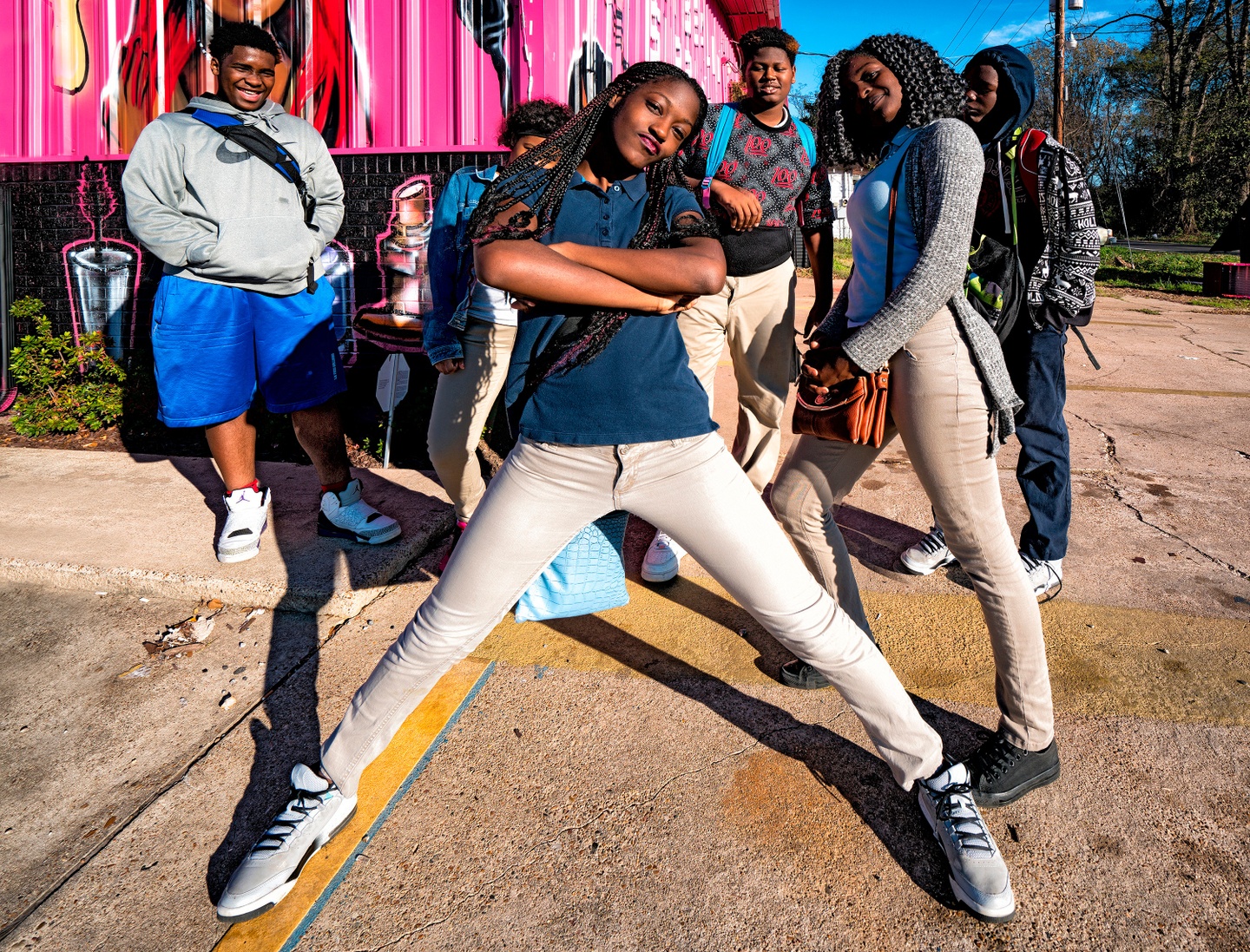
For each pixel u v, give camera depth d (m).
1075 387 7.05
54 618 2.98
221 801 2.10
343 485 3.50
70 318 5.74
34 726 2.39
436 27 4.87
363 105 5.02
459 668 2.66
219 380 3.20
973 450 1.86
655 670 2.67
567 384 1.50
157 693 2.55
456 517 3.39
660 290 1.42
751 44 2.88
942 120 1.81
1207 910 1.78
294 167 3.31
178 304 3.14
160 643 2.83
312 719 2.43
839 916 1.78
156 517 3.73
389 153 4.97
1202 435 5.50
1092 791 2.13
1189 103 40.72
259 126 3.28
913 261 1.84
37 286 5.74
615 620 2.98
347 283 5.18
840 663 1.77
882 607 3.10
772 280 3.05
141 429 5.38
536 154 1.46
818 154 3.06
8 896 1.83
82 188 5.55
